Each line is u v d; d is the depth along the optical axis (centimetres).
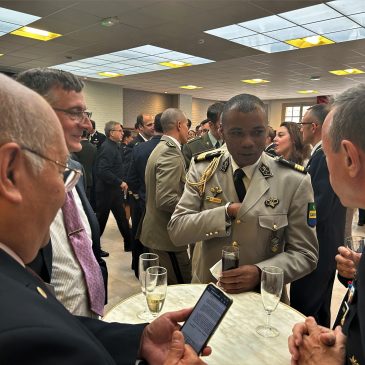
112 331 88
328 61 709
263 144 135
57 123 55
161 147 246
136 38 571
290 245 141
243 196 143
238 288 127
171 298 128
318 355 87
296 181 141
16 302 42
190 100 1390
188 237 143
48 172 52
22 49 670
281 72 842
